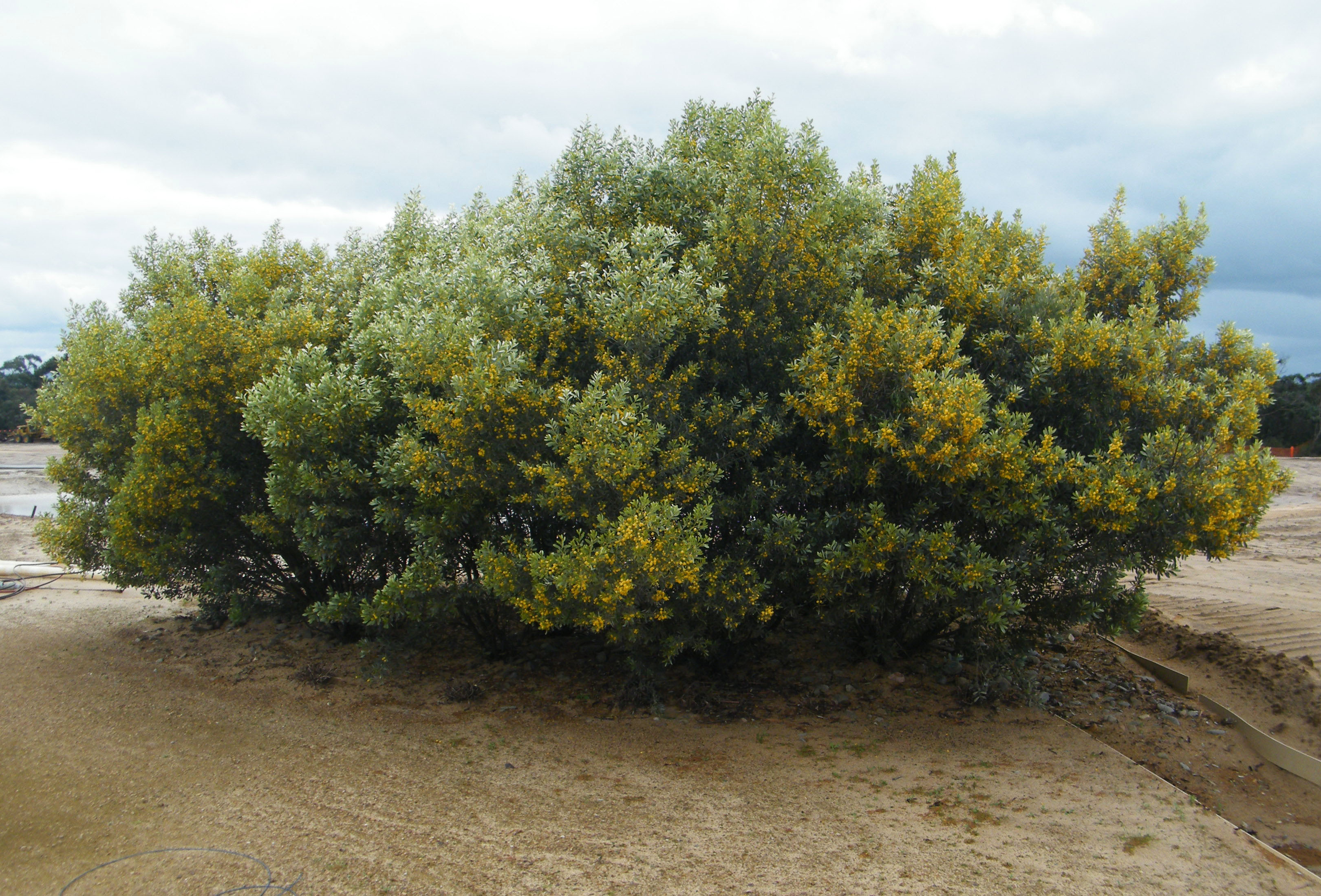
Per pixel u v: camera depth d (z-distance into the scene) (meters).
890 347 7.05
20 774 6.81
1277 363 8.09
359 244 11.66
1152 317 7.63
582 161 8.57
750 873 5.31
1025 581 7.67
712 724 8.02
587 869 5.36
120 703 8.60
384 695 8.89
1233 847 5.66
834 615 7.93
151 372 9.42
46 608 12.68
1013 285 8.41
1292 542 16.53
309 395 7.73
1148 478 6.90
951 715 8.13
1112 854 5.54
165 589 10.50
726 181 8.23
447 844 5.70
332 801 6.37
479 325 7.36
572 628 10.28
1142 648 10.36
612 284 7.46
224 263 10.77
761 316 8.16
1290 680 8.91
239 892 5.08
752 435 7.82
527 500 7.41
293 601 10.80
